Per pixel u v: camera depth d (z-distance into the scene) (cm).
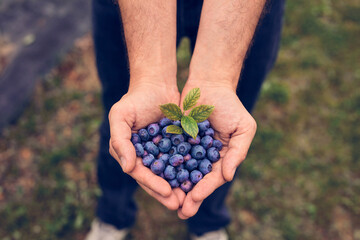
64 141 96
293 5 125
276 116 102
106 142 63
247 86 60
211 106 49
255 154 96
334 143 98
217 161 50
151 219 88
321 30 120
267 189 92
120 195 73
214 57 52
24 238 84
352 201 90
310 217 88
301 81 109
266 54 57
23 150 94
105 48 58
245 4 51
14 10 115
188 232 87
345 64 113
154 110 52
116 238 83
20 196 88
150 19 52
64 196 89
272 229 87
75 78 106
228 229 87
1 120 96
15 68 104
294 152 97
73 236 85
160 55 53
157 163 48
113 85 62
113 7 53
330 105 105
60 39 110
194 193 47
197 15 57
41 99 101
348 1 128
